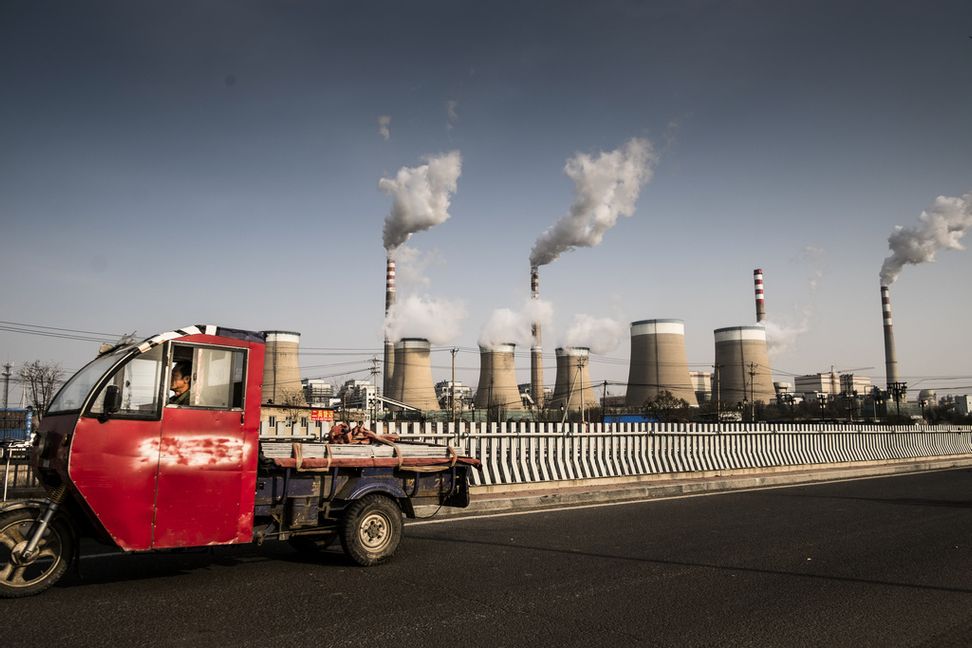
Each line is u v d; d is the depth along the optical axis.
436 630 5.15
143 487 6.07
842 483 18.09
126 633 4.95
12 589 5.74
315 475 7.25
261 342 6.95
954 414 96.06
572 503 13.10
